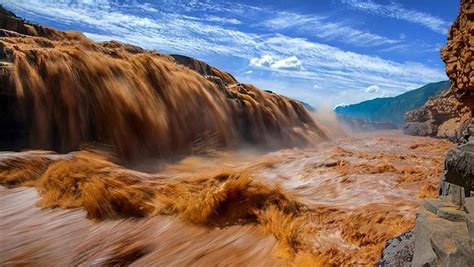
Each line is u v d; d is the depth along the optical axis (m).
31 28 13.41
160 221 4.97
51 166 6.72
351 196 6.25
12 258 3.88
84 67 10.38
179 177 6.93
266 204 5.24
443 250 2.08
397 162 9.55
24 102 8.55
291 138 17.97
